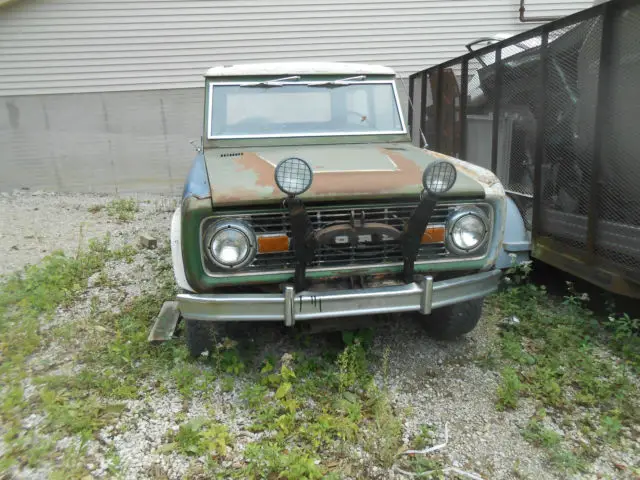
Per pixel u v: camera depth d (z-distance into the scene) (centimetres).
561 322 405
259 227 301
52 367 364
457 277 340
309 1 1047
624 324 372
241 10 1041
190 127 1091
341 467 265
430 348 385
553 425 299
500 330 409
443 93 695
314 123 438
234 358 348
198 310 304
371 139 438
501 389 325
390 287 313
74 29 1027
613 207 377
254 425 294
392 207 311
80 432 290
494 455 276
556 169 438
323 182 309
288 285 310
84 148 1088
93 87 1057
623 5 356
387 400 304
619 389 322
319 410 310
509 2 1070
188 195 303
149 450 278
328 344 386
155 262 583
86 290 502
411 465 268
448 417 307
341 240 303
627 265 367
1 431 295
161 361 362
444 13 1069
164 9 1030
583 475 260
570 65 416
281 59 1065
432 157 376
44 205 969
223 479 258
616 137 370
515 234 475
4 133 1062
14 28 1017
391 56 1083
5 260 620
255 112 436
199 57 1056
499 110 534
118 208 923
